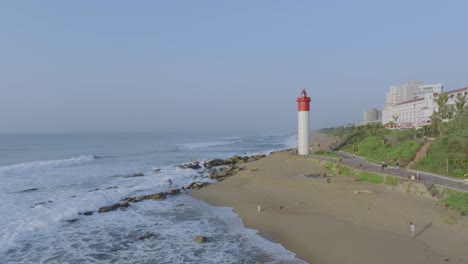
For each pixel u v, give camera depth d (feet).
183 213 92.12
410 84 517.14
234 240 70.79
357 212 82.94
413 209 81.76
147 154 280.51
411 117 294.87
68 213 89.25
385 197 94.38
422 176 106.01
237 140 544.21
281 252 63.82
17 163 209.05
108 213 92.22
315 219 80.43
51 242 71.10
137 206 99.71
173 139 598.75
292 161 175.83
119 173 167.02
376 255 59.31
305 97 189.88
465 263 54.44
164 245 68.80
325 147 234.99
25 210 93.61
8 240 71.05
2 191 122.21
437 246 61.16
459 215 75.46
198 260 61.26
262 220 82.84
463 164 107.24
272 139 570.05
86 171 175.42
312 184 117.91
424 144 137.18
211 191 117.91
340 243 65.46
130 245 69.15
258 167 165.89
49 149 341.00
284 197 103.19
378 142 179.52
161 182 137.08
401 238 65.77
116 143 457.27
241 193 112.78
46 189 125.59
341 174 134.72
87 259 62.75
